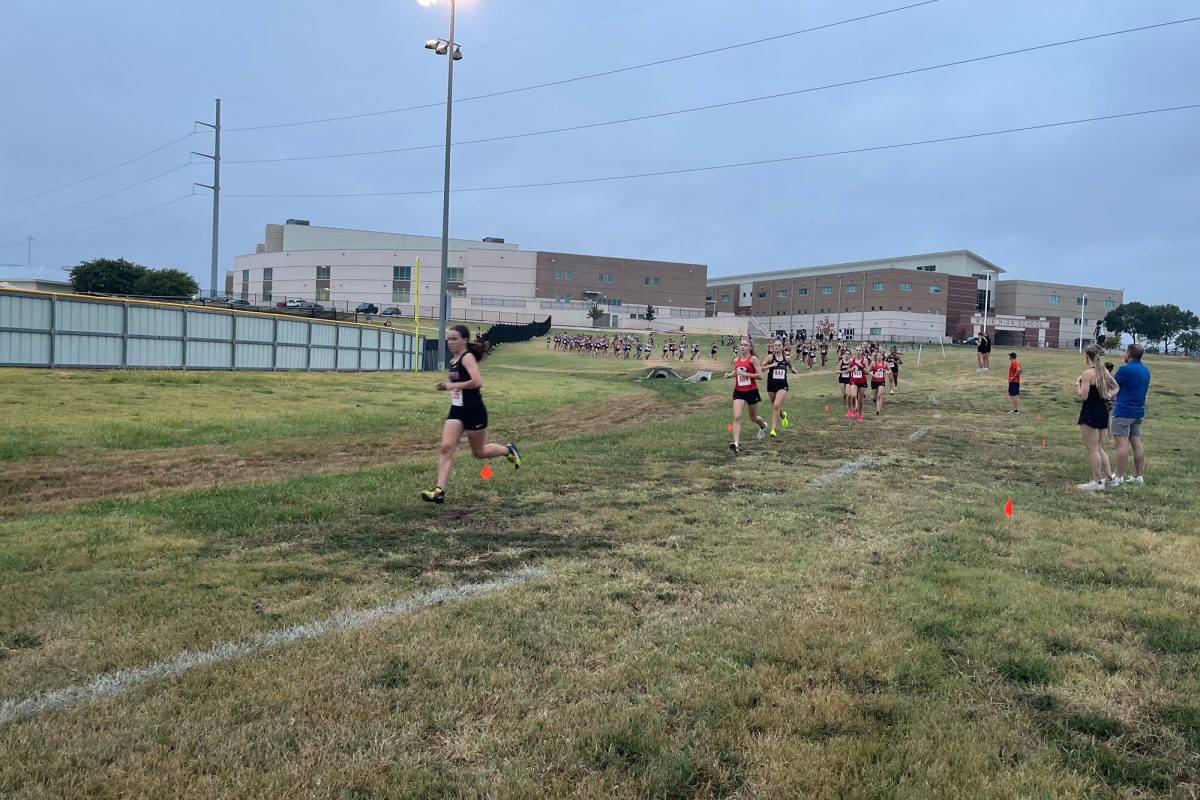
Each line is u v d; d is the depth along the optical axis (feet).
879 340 318.04
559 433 49.93
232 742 9.36
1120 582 16.47
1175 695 10.99
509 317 336.29
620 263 377.71
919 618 13.82
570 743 9.48
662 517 22.27
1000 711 10.53
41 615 13.42
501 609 14.11
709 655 12.09
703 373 123.44
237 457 36.81
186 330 90.17
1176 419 59.41
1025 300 380.78
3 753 9.04
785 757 9.23
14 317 74.49
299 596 14.75
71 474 31.24
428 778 8.68
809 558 17.87
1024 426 52.65
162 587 15.06
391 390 80.38
